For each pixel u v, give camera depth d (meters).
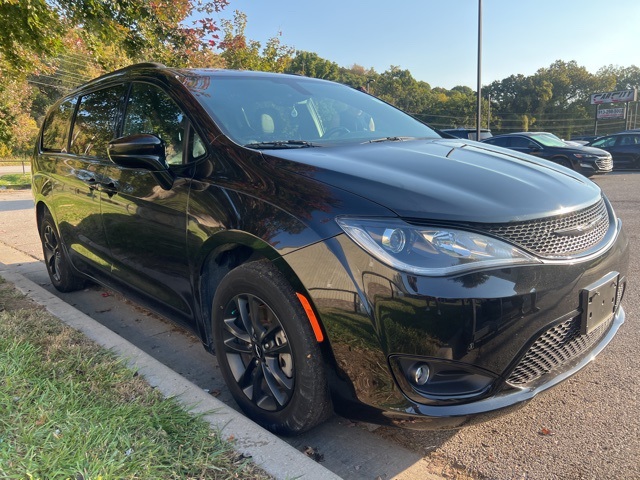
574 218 2.29
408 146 2.92
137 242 3.13
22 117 21.83
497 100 82.94
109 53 6.35
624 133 17.64
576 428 2.50
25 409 2.19
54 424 2.08
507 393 2.07
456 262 1.92
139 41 6.03
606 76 80.50
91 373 2.61
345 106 3.62
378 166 2.39
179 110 2.97
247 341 2.45
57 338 3.07
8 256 6.32
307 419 2.22
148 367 2.73
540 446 2.38
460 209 2.02
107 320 4.15
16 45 5.62
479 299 1.90
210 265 2.70
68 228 4.12
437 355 1.92
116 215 3.30
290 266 2.12
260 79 3.51
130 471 1.82
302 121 3.20
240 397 2.54
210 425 2.22
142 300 3.35
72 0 5.08
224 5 7.59
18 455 1.85
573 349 2.33
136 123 3.33
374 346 1.97
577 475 2.17
